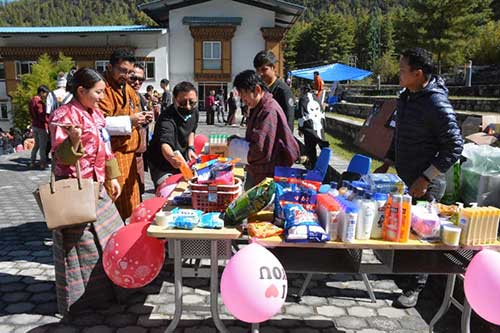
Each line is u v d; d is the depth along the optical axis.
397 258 2.80
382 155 6.45
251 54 27.34
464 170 3.64
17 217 5.86
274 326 3.19
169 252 2.75
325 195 2.67
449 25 36.47
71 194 2.86
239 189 2.89
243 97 3.21
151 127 6.10
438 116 3.10
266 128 3.15
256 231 2.48
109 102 3.71
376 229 2.53
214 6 26.69
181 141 4.10
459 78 25.27
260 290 2.30
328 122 16.05
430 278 3.88
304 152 9.56
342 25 87.81
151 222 2.79
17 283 3.79
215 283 2.68
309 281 3.70
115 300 3.41
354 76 21.73
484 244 2.49
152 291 3.66
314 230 2.41
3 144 21.20
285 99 4.15
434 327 3.19
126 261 2.77
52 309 3.35
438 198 3.48
